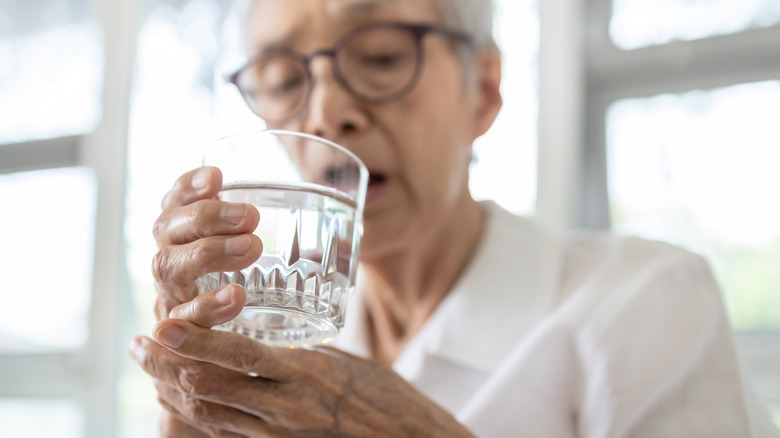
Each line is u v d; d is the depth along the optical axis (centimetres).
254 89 74
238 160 48
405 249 75
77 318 203
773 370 143
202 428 56
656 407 63
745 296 147
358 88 69
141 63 204
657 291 67
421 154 70
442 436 55
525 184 159
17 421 201
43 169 213
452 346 73
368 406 54
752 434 61
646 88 161
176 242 48
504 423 66
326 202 48
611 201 160
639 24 164
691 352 64
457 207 77
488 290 75
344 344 83
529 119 161
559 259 78
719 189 152
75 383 198
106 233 200
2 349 205
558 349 67
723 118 154
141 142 201
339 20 71
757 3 155
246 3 77
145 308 199
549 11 163
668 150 157
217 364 49
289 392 52
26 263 209
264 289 47
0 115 218
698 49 158
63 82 215
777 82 151
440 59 72
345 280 49
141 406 194
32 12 219
